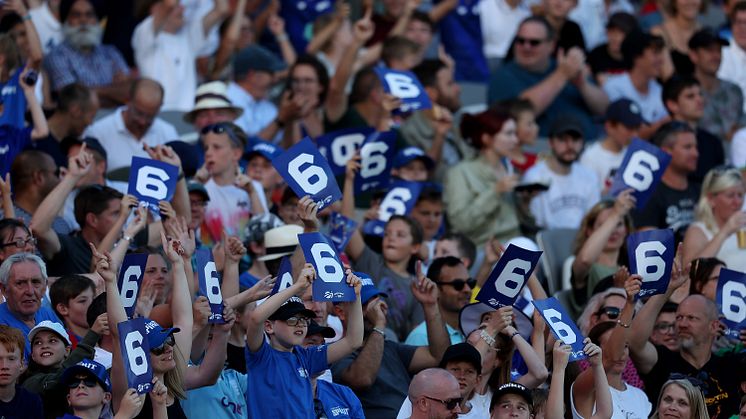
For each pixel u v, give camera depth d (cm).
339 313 4034
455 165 5338
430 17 6244
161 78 5741
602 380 3709
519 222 5341
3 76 4628
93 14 5616
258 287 3678
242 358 3762
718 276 4409
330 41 6172
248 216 4719
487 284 3841
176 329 3406
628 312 3944
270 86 5719
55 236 4159
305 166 3669
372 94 5428
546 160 5531
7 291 3709
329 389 3812
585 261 4750
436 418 3566
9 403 3328
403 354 4091
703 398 3853
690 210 5447
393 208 4838
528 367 3838
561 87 5962
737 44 6688
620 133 5684
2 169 4494
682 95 5862
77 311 3756
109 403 3425
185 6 5844
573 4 6381
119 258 3834
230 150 4709
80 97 4822
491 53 6612
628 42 6225
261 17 6400
